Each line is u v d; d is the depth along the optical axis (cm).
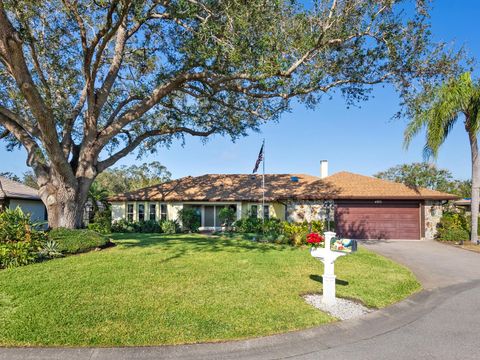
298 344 505
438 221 2069
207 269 931
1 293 682
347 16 1051
